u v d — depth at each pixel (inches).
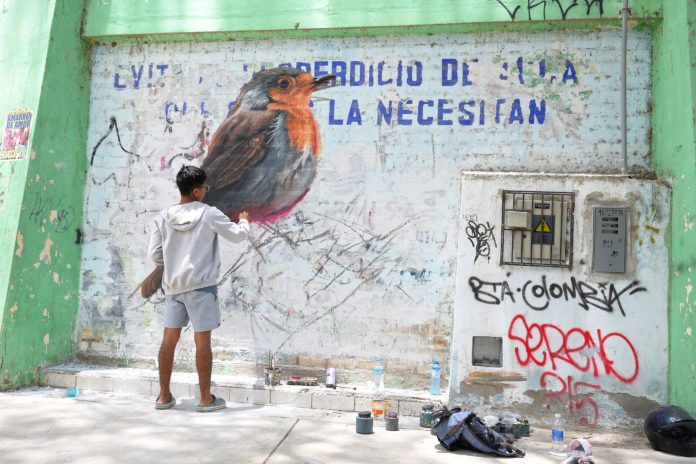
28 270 223.0
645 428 175.3
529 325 194.4
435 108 221.6
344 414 201.3
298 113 230.7
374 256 221.9
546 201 197.2
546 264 195.3
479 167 217.8
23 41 234.7
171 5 235.5
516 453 164.2
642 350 189.6
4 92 235.6
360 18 221.0
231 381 217.6
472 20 213.9
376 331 220.1
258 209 230.8
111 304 240.4
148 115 241.9
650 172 207.2
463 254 199.6
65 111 236.5
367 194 223.8
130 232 240.7
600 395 189.9
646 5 203.5
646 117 209.0
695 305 174.7
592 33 213.3
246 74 235.9
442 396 206.5
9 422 179.9
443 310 216.4
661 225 192.1
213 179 234.8
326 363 222.2
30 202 223.0
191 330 232.7
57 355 235.8
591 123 212.2
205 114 237.9
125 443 163.2
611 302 192.2
